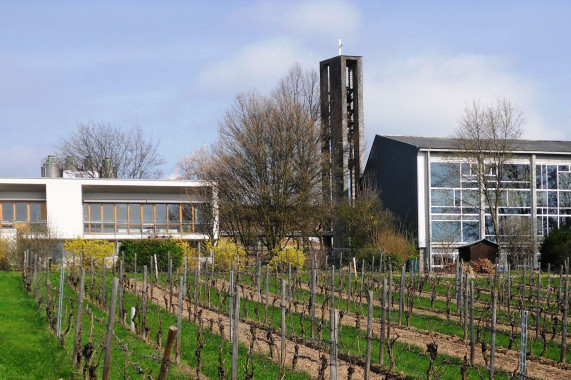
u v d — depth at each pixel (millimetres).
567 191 54219
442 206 52125
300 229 48281
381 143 57406
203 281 33031
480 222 52500
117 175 73312
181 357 16953
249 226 47844
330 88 58625
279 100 50125
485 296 30031
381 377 15812
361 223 48219
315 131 49906
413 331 22422
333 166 51969
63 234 47281
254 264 41094
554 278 37281
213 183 48500
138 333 19547
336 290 32031
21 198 48969
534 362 18547
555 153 53469
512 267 46062
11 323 19797
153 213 51781
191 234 49344
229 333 19109
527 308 24188
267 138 48062
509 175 53156
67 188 47719
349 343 19562
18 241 39094
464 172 52562
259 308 26094
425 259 51375
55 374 14797
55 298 21812
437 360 17828
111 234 49062
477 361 18109
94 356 15719
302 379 15148
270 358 17172
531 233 48750
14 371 14766
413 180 52625
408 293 27656
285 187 47344
